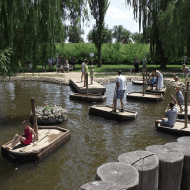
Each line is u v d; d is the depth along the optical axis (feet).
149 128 28.40
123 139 25.13
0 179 17.30
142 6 89.56
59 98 45.62
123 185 10.33
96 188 9.86
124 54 137.08
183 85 56.24
